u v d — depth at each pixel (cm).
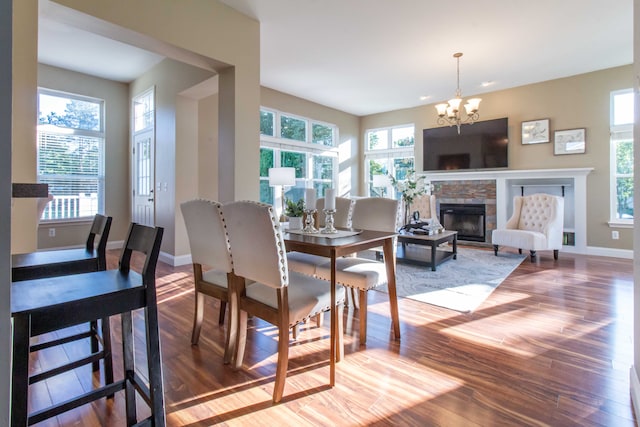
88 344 224
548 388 171
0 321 59
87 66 493
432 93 621
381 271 228
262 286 185
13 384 92
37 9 228
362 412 153
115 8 253
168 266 443
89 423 146
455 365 194
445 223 661
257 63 352
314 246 189
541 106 561
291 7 327
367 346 219
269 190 616
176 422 146
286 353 164
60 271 165
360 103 693
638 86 146
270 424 145
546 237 468
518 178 570
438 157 671
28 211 234
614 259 482
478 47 421
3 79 57
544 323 254
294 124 657
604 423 145
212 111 494
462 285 356
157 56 453
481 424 144
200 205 202
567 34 387
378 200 295
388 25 363
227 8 325
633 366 169
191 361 198
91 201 538
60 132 505
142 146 533
